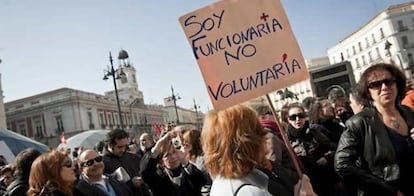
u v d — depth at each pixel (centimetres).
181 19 277
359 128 271
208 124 208
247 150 194
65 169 356
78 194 384
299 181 224
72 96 5962
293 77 265
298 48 267
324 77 1725
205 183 382
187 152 399
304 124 412
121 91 8388
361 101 288
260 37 271
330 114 467
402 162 258
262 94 265
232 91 267
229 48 272
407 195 258
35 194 342
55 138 5981
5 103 6300
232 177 191
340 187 383
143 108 8119
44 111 6078
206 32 274
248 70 268
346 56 7494
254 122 204
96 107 6419
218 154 197
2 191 590
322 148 405
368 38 6762
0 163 796
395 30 6175
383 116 272
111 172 513
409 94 458
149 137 618
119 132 533
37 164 350
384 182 257
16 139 1237
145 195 481
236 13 274
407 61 6075
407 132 265
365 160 269
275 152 284
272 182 209
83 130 5975
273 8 272
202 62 273
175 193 381
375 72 273
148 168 384
